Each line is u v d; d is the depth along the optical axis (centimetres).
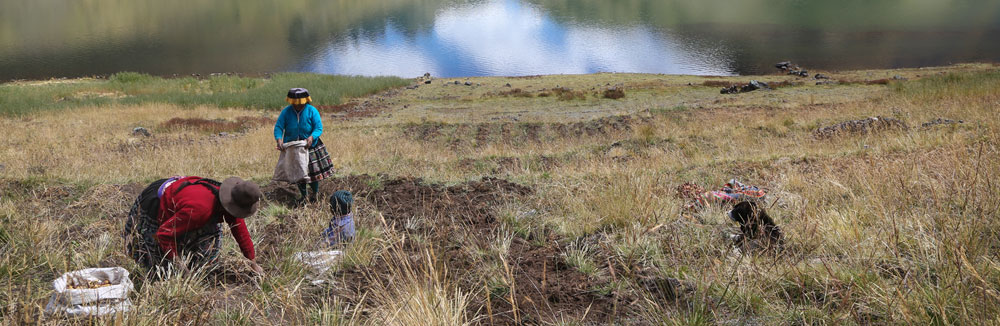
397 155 1259
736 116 1848
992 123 884
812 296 324
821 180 603
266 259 440
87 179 773
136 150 1374
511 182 742
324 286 386
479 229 523
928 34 6438
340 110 2823
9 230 495
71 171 877
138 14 10506
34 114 2253
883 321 289
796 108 2005
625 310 339
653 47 6712
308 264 418
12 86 4019
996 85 1841
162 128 1928
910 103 1700
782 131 1385
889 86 2689
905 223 399
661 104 2516
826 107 1955
